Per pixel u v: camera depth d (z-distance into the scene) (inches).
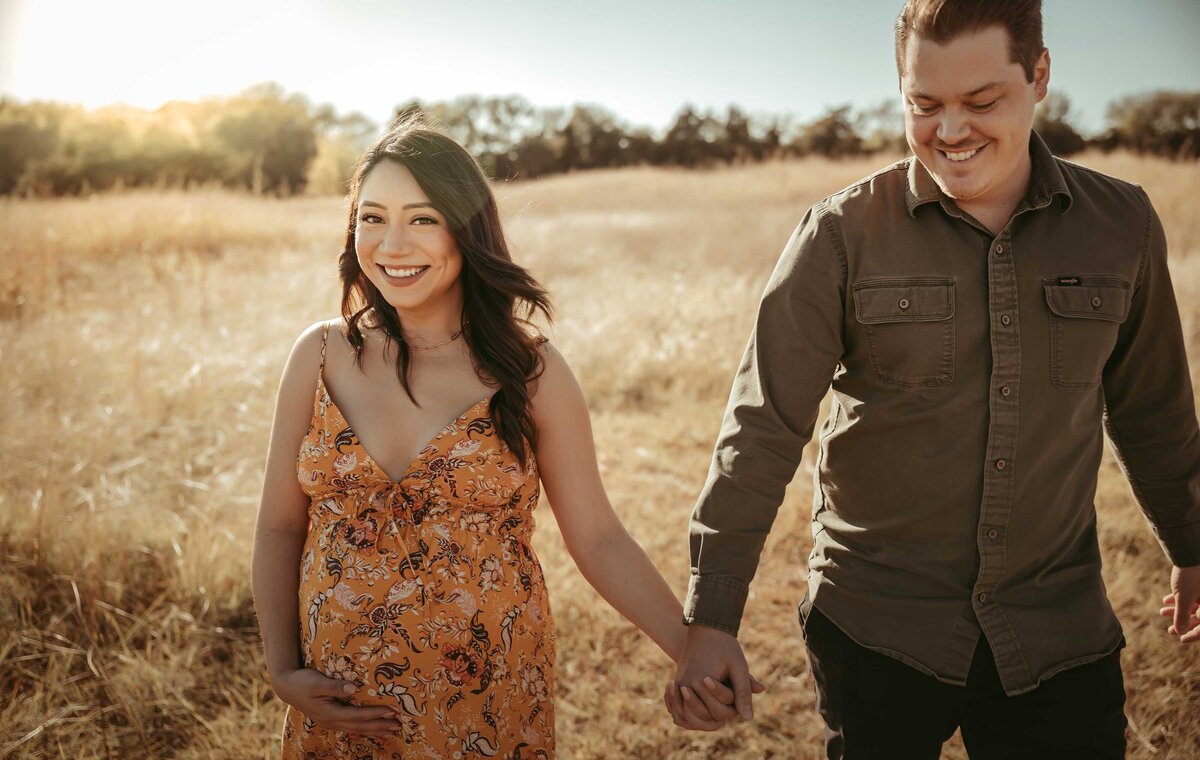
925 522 64.2
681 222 588.1
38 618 119.0
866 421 64.9
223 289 311.4
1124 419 71.1
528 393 68.5
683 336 250.4
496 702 64.8
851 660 66.1
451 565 64.1
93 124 1051.9
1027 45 56.5
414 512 65.0
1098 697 64.4
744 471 64.4
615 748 103.6
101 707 106.8
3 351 222.5
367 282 70.4
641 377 237.0
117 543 133.9
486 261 66.4
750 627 126.8
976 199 62.9
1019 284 62.2
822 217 65.9
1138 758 98.0
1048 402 62.5
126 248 404.2
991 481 62.3
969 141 57.9
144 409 196.5
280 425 69.4
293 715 67.5
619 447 195.9
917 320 62.8
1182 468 70.6
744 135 1676.9
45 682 108.5
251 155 1208.2
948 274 62.8
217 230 454.0
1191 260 309.3
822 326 65.2
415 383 67.6
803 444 65.9
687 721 62.6
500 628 65.0
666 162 1707.7
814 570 70.1
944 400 62.9
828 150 1364.4
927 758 66.2
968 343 62.6
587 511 71.8
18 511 138.3
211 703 109.3
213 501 154.0
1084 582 66.1
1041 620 63.9
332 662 63.7
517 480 66.8
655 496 169.3
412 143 65.2
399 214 64.9
